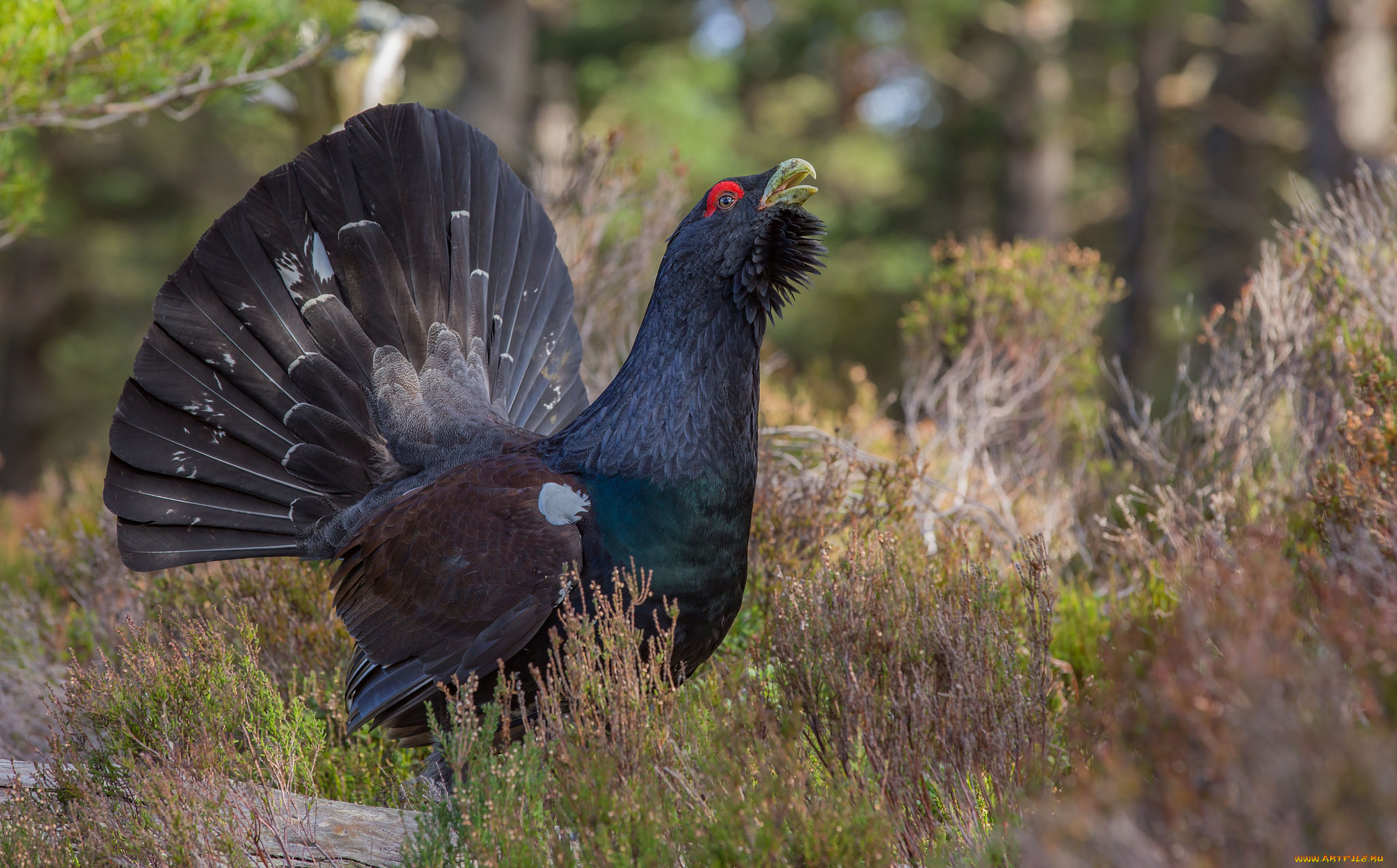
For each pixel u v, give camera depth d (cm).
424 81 3603
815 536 895
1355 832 374
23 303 3656
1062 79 3403
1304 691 420
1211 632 473
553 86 3688
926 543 923
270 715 677
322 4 1270
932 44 3369
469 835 546
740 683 700
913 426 1234
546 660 670
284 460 798
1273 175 3472
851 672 619
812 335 3638
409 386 812
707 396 679
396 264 838
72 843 615
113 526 1070
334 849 638
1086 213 3634
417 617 681
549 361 917
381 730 806
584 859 536
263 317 804
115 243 3681
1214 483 968
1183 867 409
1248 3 2991
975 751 624
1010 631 684
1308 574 550
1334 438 895
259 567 913
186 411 792
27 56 1027
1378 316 913
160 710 667
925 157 3891
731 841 520
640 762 581
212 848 599
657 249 1455
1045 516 1073
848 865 518
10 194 1138
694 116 3322
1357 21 2339
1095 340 1273
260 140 3497
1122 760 456
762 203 680
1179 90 3167
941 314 1268
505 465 706
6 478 3669
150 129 3344
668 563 663
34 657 1028
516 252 906
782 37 3834
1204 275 3262
